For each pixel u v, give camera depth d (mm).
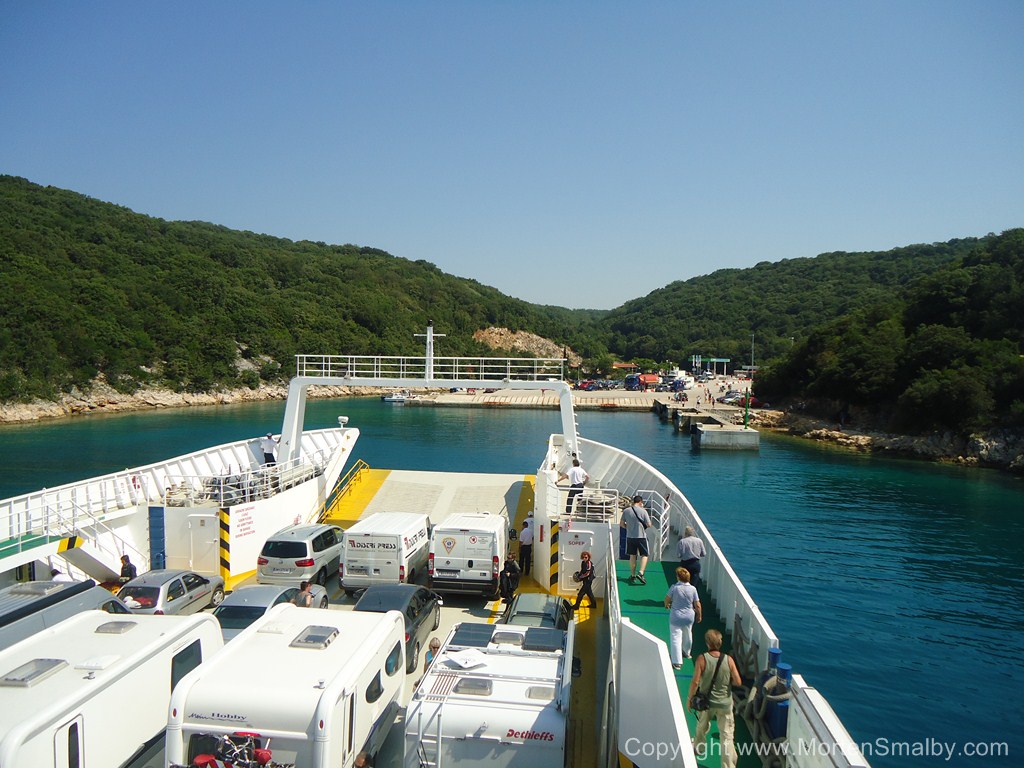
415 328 155375
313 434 28500
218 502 19109
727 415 97000
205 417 85750
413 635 12461
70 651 8055
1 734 6336
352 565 15703
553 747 7320
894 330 87562
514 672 8273
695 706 7270
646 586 12664
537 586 17594
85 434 67750
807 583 27000
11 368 81000
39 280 96312
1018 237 90125
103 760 7246
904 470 57469
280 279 154375
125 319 101188
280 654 8008
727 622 10602
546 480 17453
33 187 151625
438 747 7383
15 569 15047
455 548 15703
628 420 102438
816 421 88125
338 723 7109
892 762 15094
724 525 36562
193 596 14758
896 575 28188
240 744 6820
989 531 35781
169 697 8438
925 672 19406
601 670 12602
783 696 7289
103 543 16750
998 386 64938
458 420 95000
